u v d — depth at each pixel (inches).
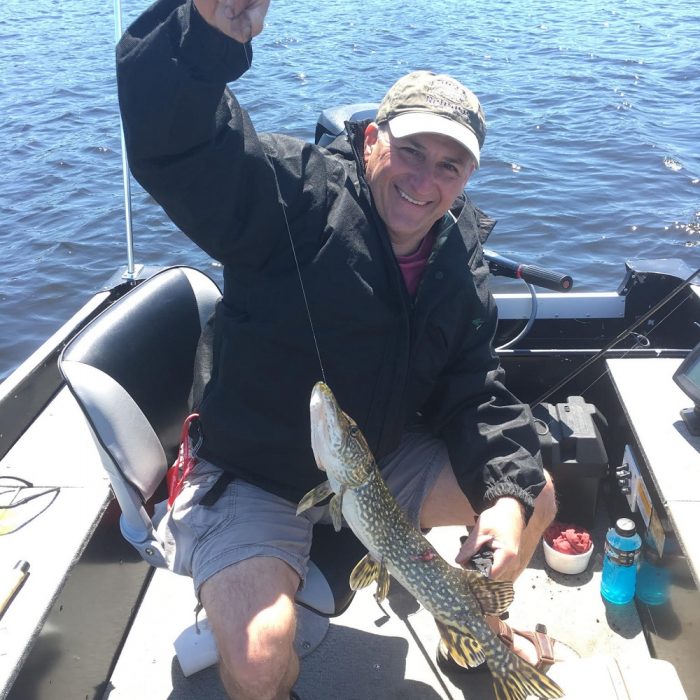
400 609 68.2
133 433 56.6
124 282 83.8
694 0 481.1
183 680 61.8
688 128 248.2
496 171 218.4
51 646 53.2
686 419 64.8
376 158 56.3
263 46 372.2
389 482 62.1
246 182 51.2
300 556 54.7
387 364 56.3
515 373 83.0
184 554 55.6
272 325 54.1
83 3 508.7
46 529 58.8
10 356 152.0
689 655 55.8
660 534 61.7
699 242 178.1
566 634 65.9
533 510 56.1
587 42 371.2
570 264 172.1
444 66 329.7
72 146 243.6
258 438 55.9
